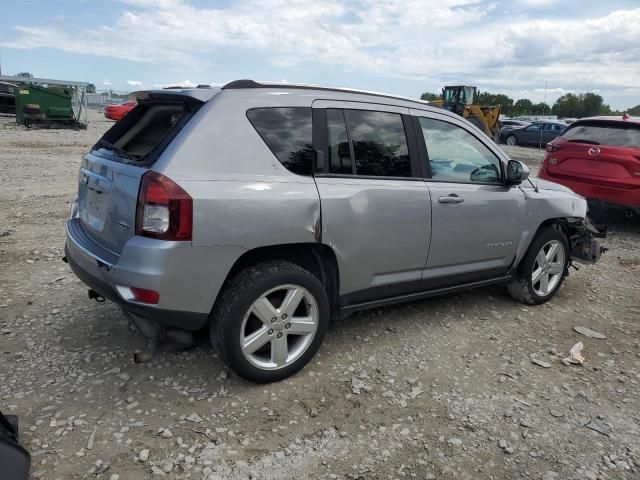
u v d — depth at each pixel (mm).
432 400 3367
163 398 3240
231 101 3227
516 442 2998
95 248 3342
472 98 30562
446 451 2896
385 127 3877
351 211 3537
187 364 3646
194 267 2979
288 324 3412
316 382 3504
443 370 3752
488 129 28172
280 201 3215
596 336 4441
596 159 7895
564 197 5086
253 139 3232
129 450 2770
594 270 6363
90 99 59625
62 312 4383
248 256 3314
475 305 5023
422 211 3941
